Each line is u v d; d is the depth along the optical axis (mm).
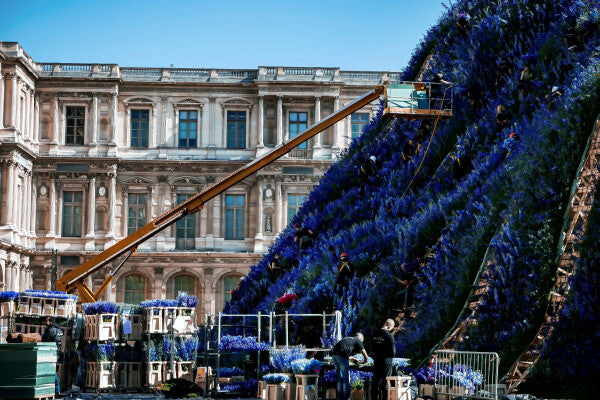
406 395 16016
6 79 60938
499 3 28781
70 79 65750
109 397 21156
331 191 35531
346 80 67438
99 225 65562
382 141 32844
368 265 24594
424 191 26250
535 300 17078
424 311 20359
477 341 17422
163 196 66312
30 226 64625
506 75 25781
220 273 65375
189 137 67312
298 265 32094
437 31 33719
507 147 22078
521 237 18078
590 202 17375
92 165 65438
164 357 23656
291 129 67188
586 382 14805
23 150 61938
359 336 16891
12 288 60000
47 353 16484
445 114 27672
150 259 65125
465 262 19750
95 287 64312
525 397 14586
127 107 66875
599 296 15523
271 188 66312
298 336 23484
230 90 67438
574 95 19453
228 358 25594
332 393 19047
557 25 23719
